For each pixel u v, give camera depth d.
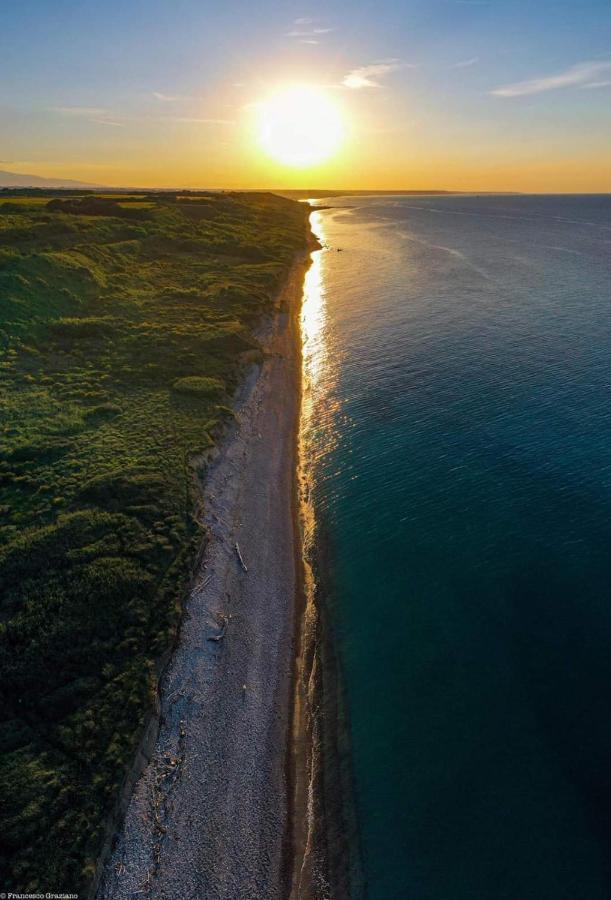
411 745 20.30
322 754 20.42
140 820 17.41
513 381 49.84
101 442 34.53
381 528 32.00
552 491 33.50
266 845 17.69
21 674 19.97
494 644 24.03
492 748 19.89
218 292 68.56
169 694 21.08
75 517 27.00
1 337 47.75
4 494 28.91
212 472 34.19
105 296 61.75
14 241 72.19
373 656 24.05
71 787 17.19
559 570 27.58
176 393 42.06
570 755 19.44
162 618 23.22
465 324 68.06
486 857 16.83
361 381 52.78
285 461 39.56
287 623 26.05
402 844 17.42
